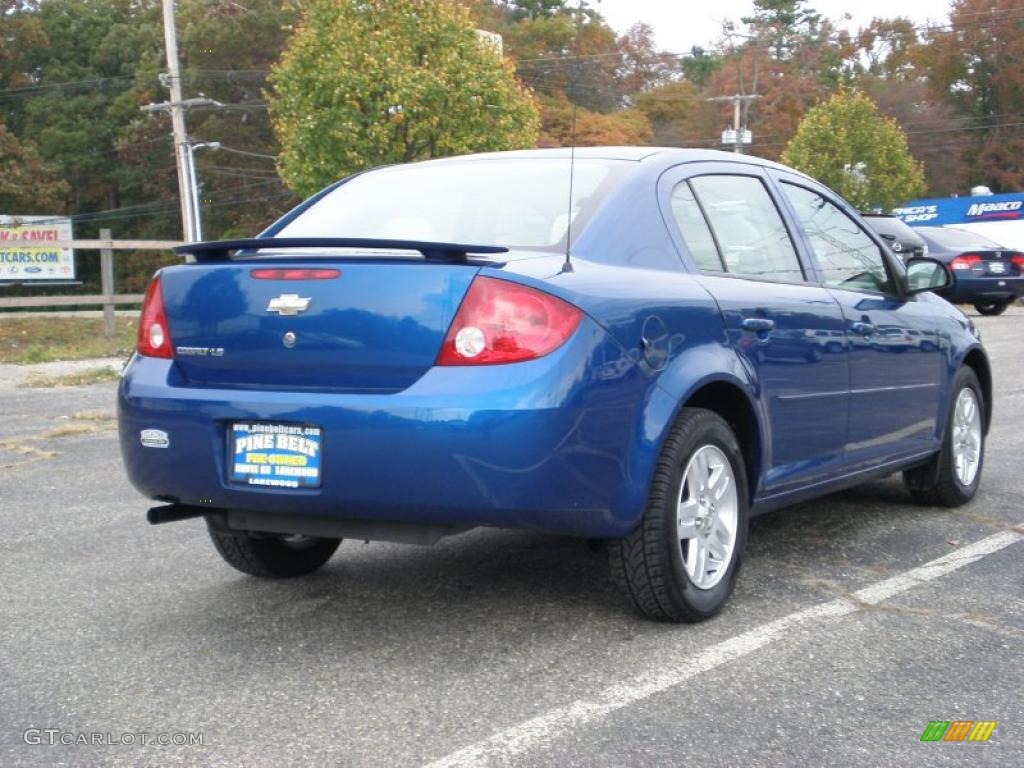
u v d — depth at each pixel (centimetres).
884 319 516
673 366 381
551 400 339
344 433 347
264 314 368
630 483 364
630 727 316
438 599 436
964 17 6131
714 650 376
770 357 431
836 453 483
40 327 2042
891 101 6250
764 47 6181
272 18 5447
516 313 343
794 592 443
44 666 369
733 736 310
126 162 5641
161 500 393
